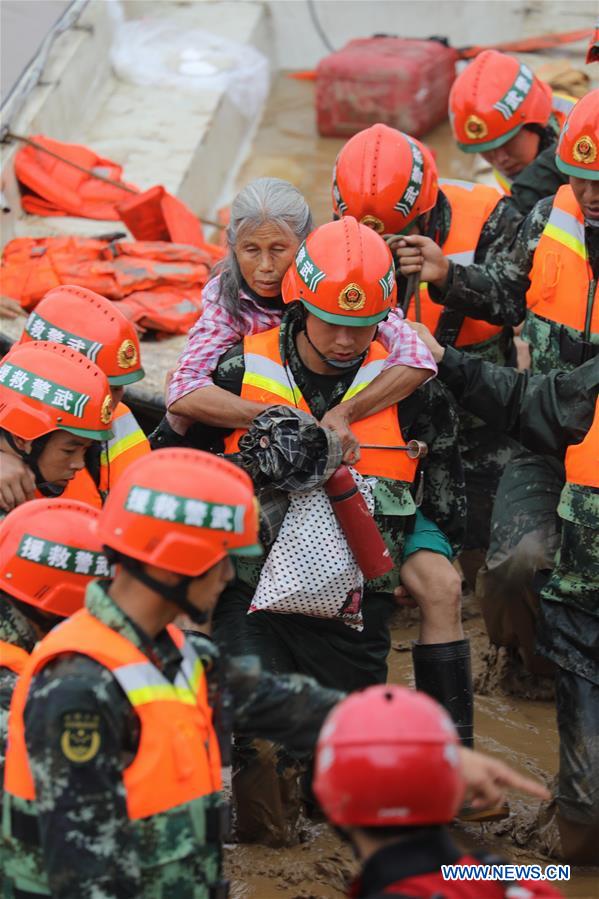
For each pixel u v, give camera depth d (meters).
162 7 39.94
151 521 9.20
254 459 13.12
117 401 14.68
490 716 17.42
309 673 14.26
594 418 14.31
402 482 13.95
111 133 32.72
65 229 26.83
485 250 18.45
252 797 14.12
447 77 38.38
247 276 14.41
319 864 13.94
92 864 8.85
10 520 10.72
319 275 13.05
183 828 9.29
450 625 14.57
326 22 41.88
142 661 9.26
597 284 16.22
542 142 21.27
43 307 14.74
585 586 14.52
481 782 9.38
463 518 15.05
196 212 31.84
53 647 9.23
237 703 10.05
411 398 14.19
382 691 8.05
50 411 12.92
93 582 9.53
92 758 8.91
